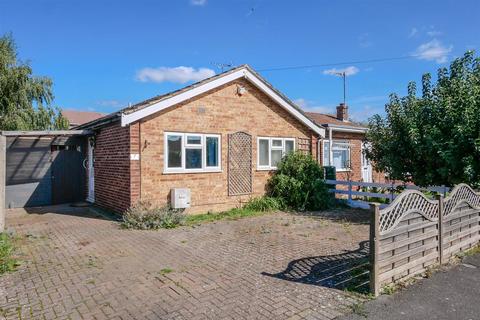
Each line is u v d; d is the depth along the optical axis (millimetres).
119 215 10750
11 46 21062
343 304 4395
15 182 12641
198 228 9195
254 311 4207
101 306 4395
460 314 4137
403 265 5168
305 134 14594
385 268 4906
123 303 4473
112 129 11312
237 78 12203
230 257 6496
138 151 10141
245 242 7664
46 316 4137
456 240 6465
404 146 9367
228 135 12102
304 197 12375
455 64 8789
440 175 8648
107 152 11742
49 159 13328
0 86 19203
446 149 8117
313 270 5707
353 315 4102
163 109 10531
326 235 8359
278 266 5938
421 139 8695
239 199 12352
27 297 4688
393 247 4949
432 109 8641
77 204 12914
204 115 11500
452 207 6324
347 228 9180
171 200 10672
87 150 13938
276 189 12914
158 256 6562
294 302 4457
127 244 7453
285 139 13836
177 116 10898
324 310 4230
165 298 4613
